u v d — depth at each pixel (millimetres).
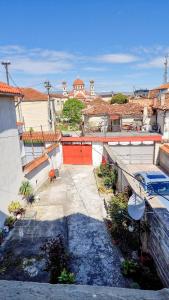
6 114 13039
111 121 33094
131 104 36125
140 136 24594
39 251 10062
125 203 10539
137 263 8484
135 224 9453
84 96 81375
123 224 9883
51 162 21047
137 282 7863
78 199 15672
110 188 16750
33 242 10789
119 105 35500
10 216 12719
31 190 15023
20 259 9586
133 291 1746
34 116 35406
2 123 12523
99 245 10383
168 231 6883
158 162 24859
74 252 9922
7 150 13008
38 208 14461
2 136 12477
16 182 14000
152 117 32406
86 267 9016
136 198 8930
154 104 32969
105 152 23438
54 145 21844
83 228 11906
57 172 20719
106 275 8570
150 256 8625
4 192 12469
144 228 8797
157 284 7578
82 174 21234
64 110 49531
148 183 12922
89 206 14531
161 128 28469
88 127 32688
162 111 27531
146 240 9039
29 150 23828
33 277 8578
